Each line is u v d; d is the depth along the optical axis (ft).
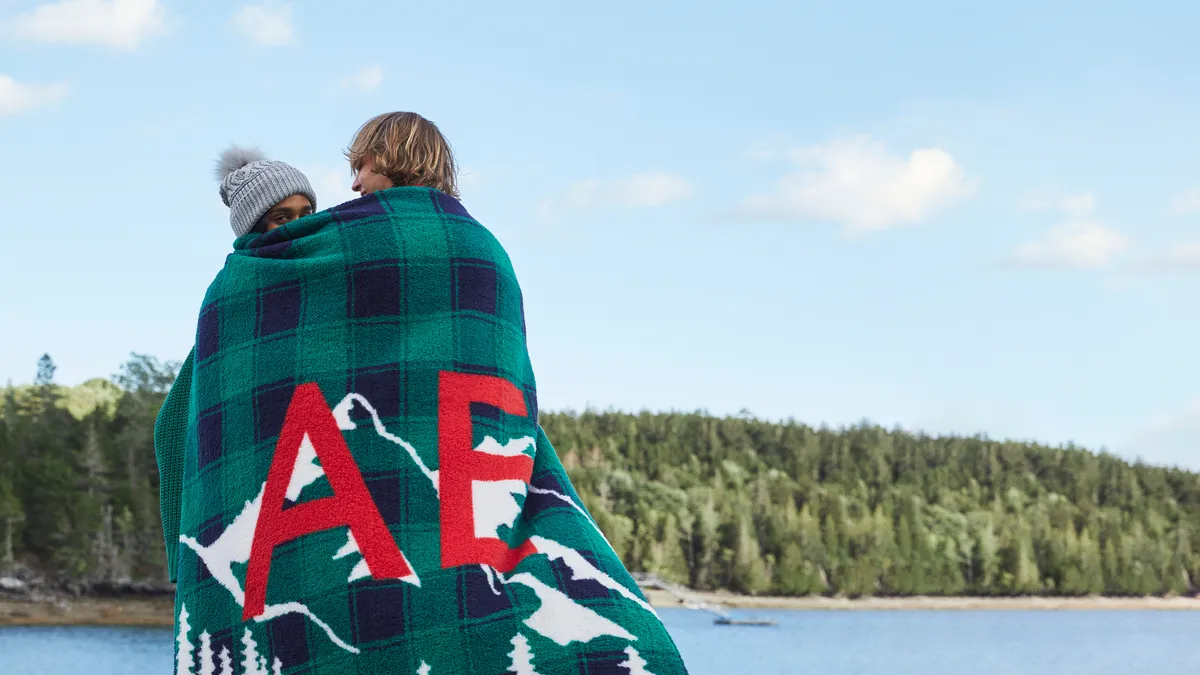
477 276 10.32
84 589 362.53
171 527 10.78
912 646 348.59
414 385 9.87
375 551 9.40
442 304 10.15
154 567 371.56
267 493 9.71
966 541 635.25
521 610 9.41
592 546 9.92
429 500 9.61
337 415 9.77
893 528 644.27
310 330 10.01
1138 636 417.28
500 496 9.80
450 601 9.30
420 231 10.28
